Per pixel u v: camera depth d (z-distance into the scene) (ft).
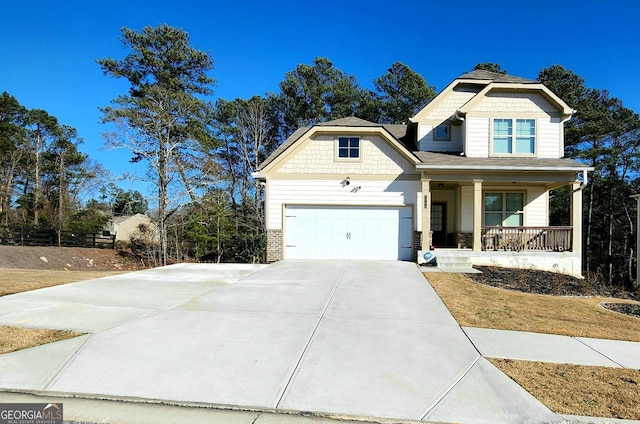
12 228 78.89
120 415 10.94
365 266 41.83
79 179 120.16
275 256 48.24
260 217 93.25
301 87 101.24
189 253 85.20
